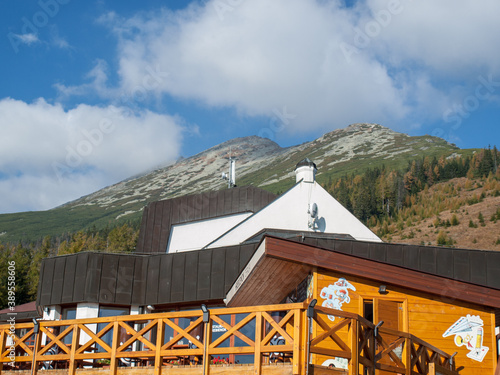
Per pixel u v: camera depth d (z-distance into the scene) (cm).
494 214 12281
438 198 14062
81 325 1269
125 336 2133
